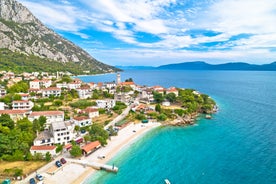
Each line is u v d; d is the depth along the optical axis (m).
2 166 69.94
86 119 112.94
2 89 159.75
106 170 71.81
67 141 89.81
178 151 87.69
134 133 109.44
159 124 124.88
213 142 96.38
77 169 70.94
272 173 67.44
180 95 179.25
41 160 75.00
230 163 75.50
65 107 142.00
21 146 77.62
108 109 148.38
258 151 84.00
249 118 133.88
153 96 174.62
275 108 161.50
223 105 177.50
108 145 93.06
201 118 137.25
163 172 70.94
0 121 94.38
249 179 64.88
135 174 69.75
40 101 152.62
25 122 97.44
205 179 66.00
